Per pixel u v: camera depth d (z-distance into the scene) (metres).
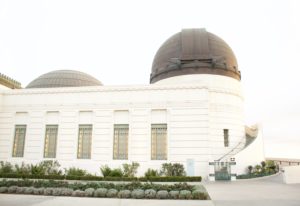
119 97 30.39
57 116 31.56
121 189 16.20
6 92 32.88
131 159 28.66
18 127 32.25
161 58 39.19
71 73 44.09
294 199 14.59
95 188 16.58
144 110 29.59
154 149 28.98
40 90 32.16
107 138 29.70
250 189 19.06
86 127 30.78
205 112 28.55
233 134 33.22
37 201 13.75
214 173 26.59
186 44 37.22
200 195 14.64
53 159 30.36
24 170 29.00
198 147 27.94
